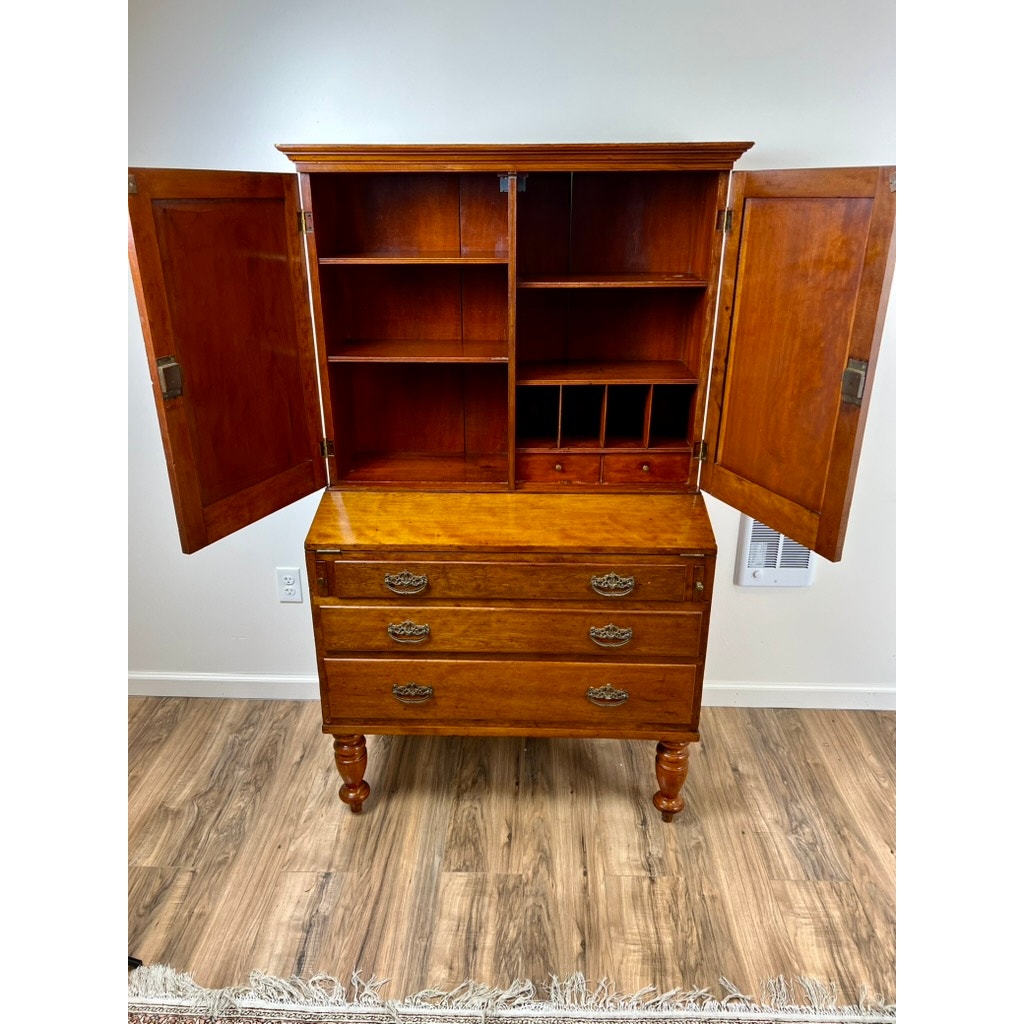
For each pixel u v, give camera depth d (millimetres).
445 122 1741
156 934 1584
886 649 2213
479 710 1729
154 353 1309
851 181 1271
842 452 1347
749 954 1547
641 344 1896
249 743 2143
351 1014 1444
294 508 2084
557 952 1551
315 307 1664
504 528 1641
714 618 2193
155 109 1730
